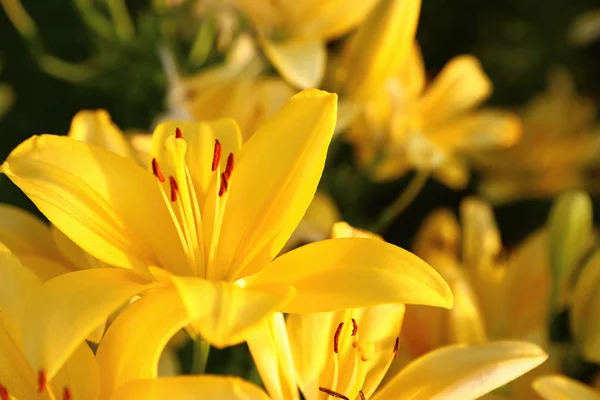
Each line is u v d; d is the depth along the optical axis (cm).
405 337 100
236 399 84
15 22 115
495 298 104
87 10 112
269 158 90
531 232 129
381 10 107
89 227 89
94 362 87
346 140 116
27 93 118
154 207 91
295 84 106
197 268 90
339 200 116
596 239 113
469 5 140
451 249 110
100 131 96
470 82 119
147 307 86
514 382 100
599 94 149
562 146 134
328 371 92
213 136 93
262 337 89
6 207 96
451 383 91
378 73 108
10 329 88
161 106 112
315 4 107
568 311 100
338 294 86
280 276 88
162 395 84
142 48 112
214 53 112
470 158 128
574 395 93
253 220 90
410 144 114
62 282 86
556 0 143
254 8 108
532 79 142
